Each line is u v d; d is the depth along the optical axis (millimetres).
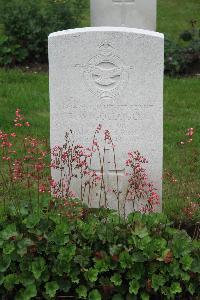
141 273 2285
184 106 4172
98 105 2602
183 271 2283
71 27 4977
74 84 2584
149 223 2393
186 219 2766
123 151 2650
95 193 2709
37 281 2287
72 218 2381
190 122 3902
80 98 2602
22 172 2631
